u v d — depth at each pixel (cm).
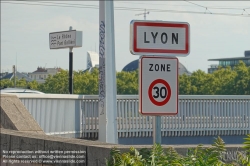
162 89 977
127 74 10162
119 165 973
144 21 970
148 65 972
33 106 2603
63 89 7919
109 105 2823
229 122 2580
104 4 2914
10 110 2088
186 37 985
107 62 2880
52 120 2695
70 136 2784
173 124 2891
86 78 8912
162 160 995
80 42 3722
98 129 2862
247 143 1043
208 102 2794
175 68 981
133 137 2962
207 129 2798
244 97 2497
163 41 978
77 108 2827
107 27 2898
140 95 971
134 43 967
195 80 7706
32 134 1438
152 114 976
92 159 1074
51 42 3869
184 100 2884
